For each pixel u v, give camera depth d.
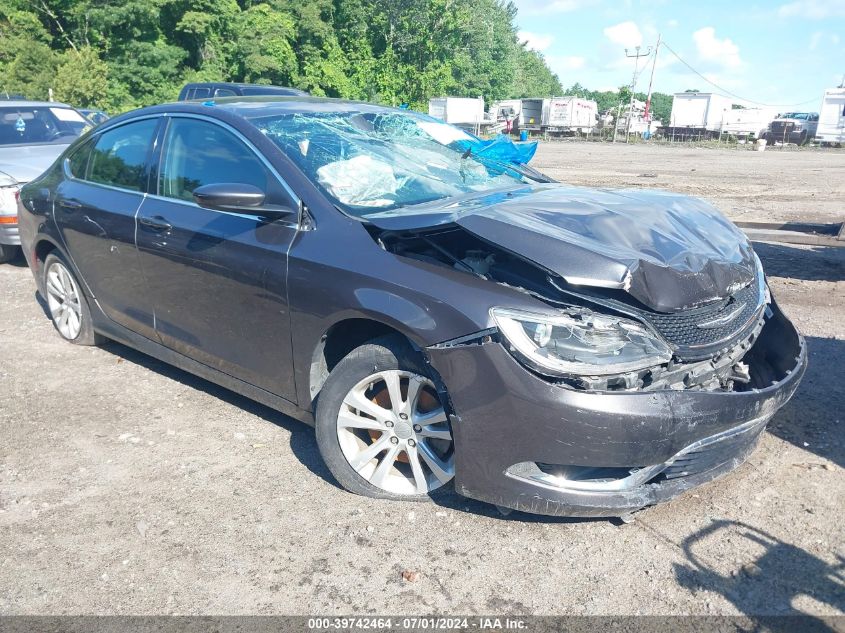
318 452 3.69
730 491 3.27
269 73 40.16
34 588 2.68
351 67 44.66
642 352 2.71
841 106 41.09
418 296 2.89
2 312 6.05
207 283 3.70
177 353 4.13
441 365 2.82
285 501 3.23
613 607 2.56
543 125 53.00
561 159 27.88
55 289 5.17
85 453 3.67
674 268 2.86
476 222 2.95
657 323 2.79
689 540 2.92
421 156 4.04
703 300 2.86
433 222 2.99
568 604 2.58
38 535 3.00
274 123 3.79
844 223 7.05
